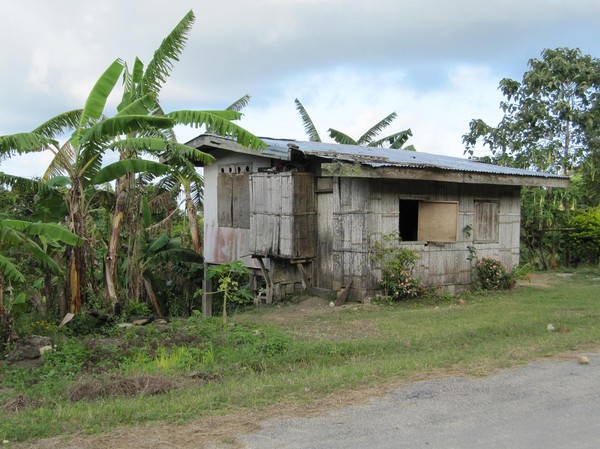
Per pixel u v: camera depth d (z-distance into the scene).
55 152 10.89
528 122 23.81
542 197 20.27
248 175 15.33
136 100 11.12
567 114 23.08
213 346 8.55
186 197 18.97
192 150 11.18
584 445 4.48
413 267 13.55
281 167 14.48
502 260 15.70
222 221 16.27
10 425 4.86
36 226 9.88
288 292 14.44
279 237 13.82
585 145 23.59
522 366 6.79
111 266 11.91
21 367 8.03
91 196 12.41
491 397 5.63
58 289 12.14
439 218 14.54
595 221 20.06
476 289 14.71
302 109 25.19
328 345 8.38
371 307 12.44
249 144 10.84
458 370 6.62
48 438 4.65
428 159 15.96
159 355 8.23
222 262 16.19
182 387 6.39
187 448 4.44
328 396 5.68
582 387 5.94
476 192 15.03
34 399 6.02
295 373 6.88
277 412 5.23
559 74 23.62
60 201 11.95
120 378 6.59
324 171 12.16
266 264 14.62
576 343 7.92
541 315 10.87
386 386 6.00
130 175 12.41
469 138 24.86
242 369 7.38
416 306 12.72
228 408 5.34
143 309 12.57
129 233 13.57
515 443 4.53
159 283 16.89
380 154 15.12
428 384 6.07
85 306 11.42
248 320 11.49
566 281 17.31
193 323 10.59
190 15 12.07
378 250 12.95
